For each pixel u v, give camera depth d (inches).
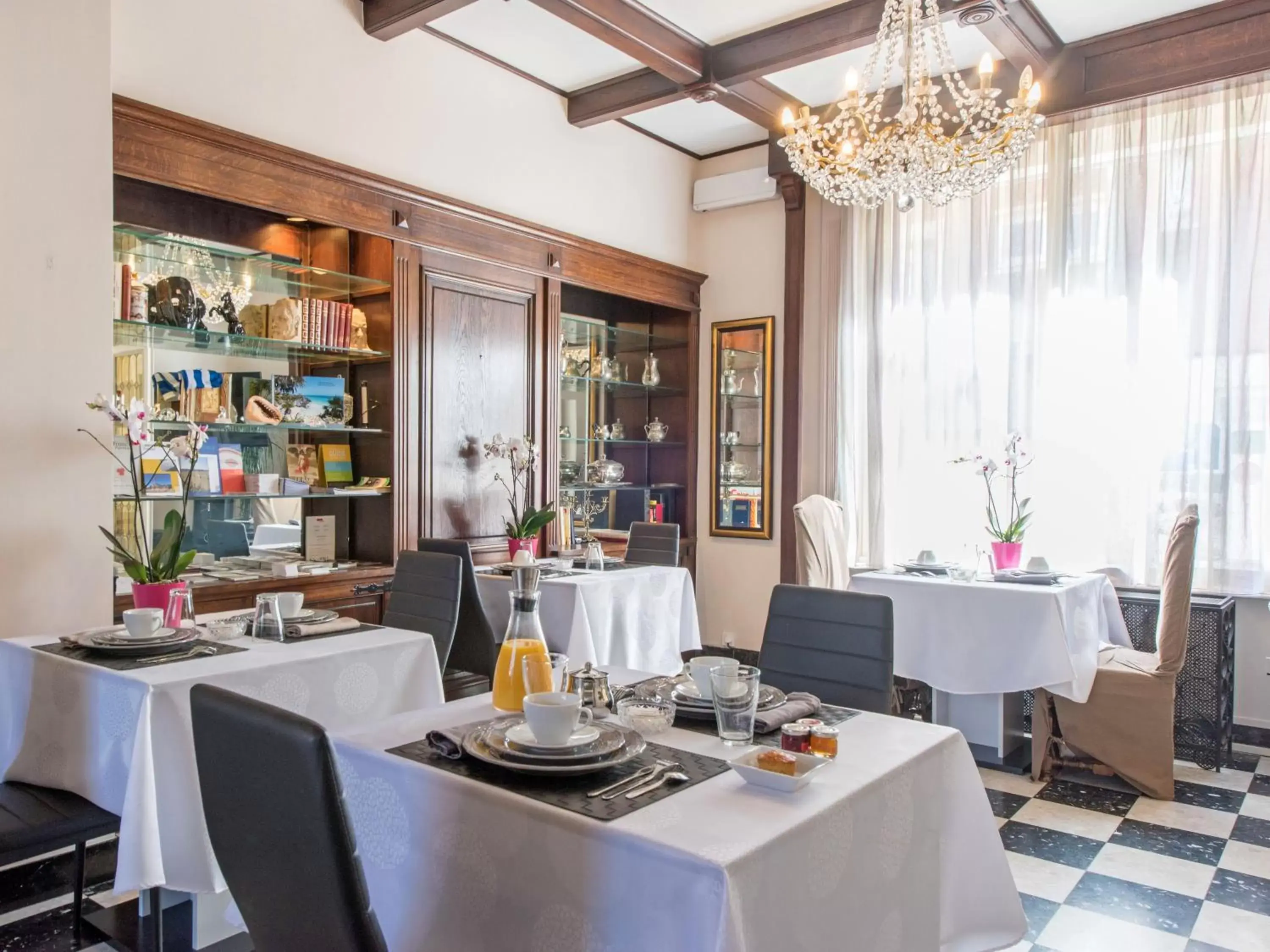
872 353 204.1
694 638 176.2
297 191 148.6
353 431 162.9
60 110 115.6
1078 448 176.2
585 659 144.4
